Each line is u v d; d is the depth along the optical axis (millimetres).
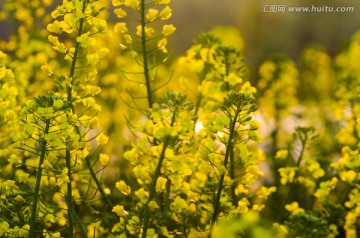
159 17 7000
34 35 10898
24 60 11383
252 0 40656
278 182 10797
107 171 9406
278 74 14039
